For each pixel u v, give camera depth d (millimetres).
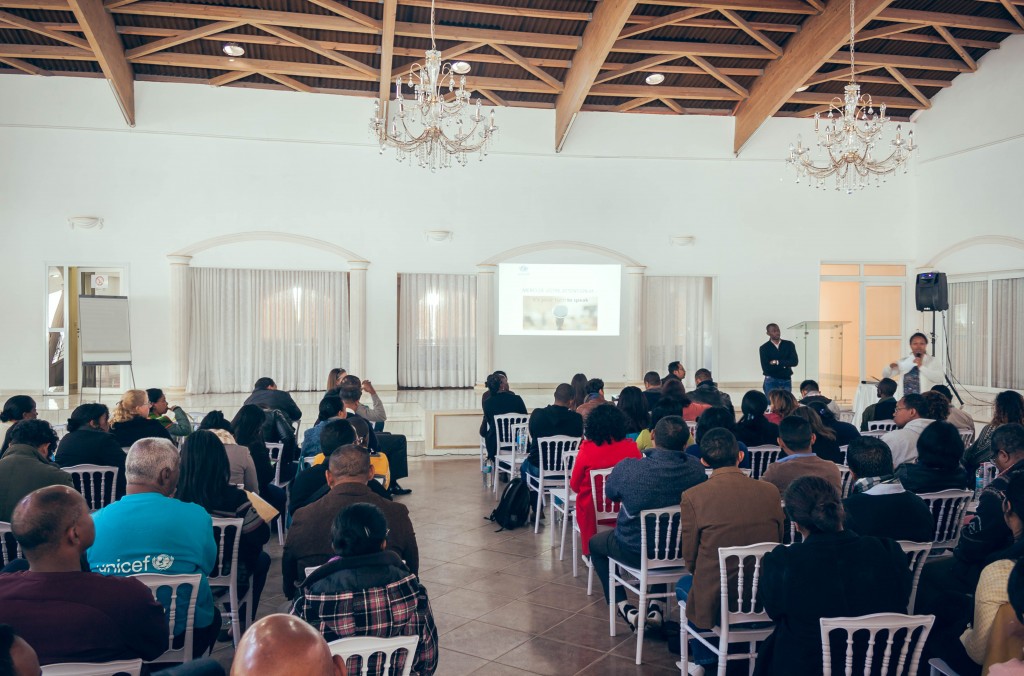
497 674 3232
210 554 2744
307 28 8930
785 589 2260
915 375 7309
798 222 11258
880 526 2865
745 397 4980
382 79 9250
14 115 9492
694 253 11109
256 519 3365
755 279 11203
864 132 7551
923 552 2818
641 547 3389
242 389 10328
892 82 10383
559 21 9125
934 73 10305
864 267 11430
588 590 4242
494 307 10789
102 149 9742
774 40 9609
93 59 9258
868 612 2244
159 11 8414
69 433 4273
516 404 6891
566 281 10891
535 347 10898
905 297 11422
